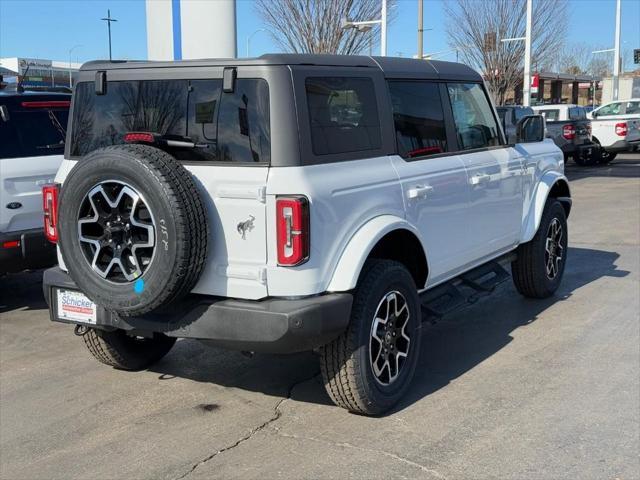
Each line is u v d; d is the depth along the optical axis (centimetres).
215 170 386
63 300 445
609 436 409
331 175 396
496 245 589
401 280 443
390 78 464
